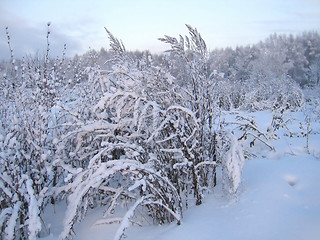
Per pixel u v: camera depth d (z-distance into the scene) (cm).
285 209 279
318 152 504
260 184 335
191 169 329
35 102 363
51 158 372
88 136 397
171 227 287
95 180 270
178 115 331
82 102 416
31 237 253
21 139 352
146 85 344
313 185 320
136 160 308
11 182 304
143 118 333
